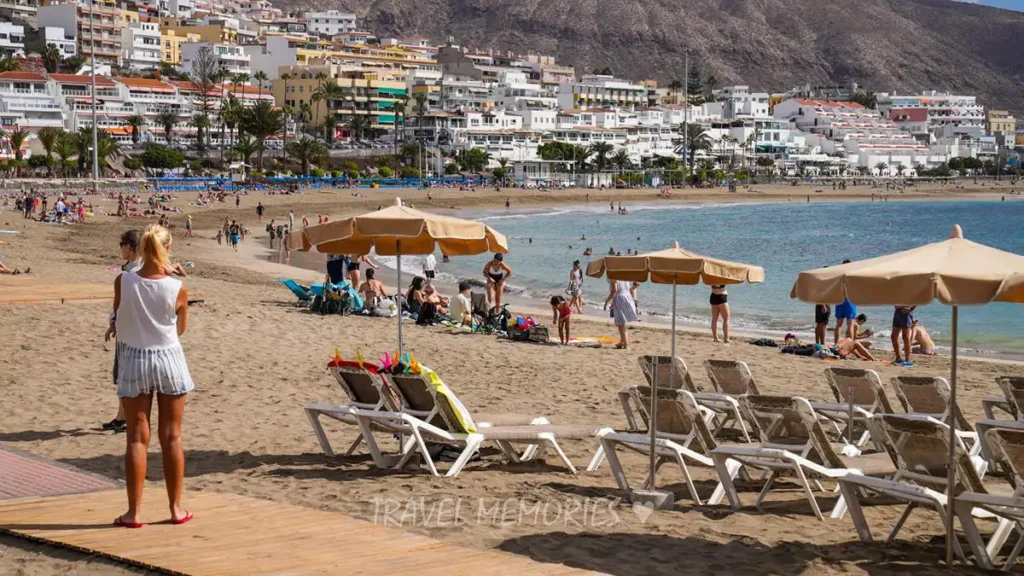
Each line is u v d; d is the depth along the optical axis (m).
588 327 27.27
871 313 34.28
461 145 183.75
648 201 166.12
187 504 8.23
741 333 28.81
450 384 16.16
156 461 10.29
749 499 9.71
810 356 22.11
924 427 8.06
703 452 10.99
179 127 164.12
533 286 42.94
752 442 12.40
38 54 181.25
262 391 14.56
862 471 9.11
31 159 126.62
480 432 10.41
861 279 7.43
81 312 21.17
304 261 52.25
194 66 199.12
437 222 11.42
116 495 8.51
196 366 16.28
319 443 11.41
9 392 13.68
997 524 8.48
